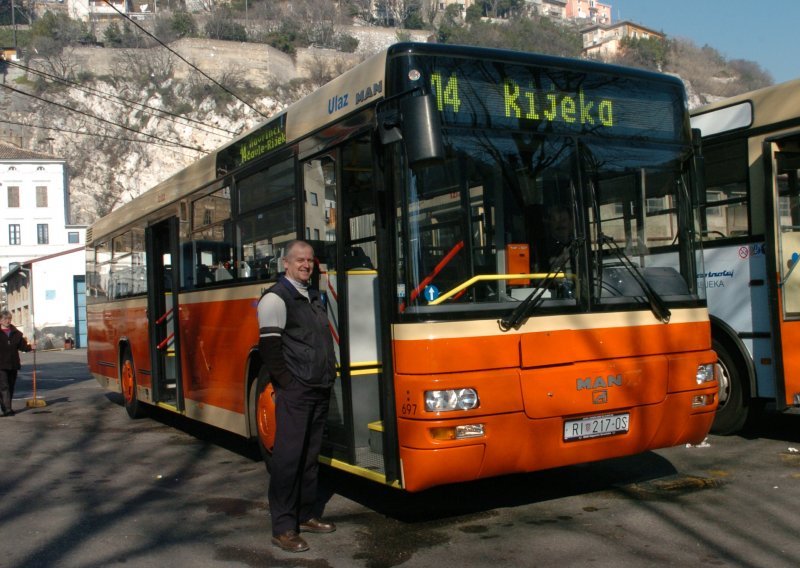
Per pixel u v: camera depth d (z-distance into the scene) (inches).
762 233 331.6
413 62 219.3
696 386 243.4
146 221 458.9
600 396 223.1
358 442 245.6
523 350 216.2
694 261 253.4
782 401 315.6
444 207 217.0
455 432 206.1
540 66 234.8
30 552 225.5
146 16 4261.8
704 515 235.5
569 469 297.9
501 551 210.4
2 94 3747.5
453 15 4569.4
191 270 383.9
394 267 215.8
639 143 247.9
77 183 3612.2
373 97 230.1
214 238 356.8
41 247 2928.2
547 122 233.6
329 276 259.1
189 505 274.1
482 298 216.8
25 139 3661.4
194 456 364.8
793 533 217.6
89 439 425.1
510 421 211.6
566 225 230.7
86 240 641.0
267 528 242.5
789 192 325.7
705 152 359.3
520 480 284.0
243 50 3762.3
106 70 3833.7
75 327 2488.9
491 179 222.8
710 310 354.3
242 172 327.0
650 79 253.9
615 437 227.3
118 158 3646.7
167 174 3614.7
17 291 2741.1
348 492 280.2
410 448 208.4
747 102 339.6
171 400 437.1
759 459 306.7
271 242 298.7
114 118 3703.3
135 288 484.4
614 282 234.7
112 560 216.7
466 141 221.1
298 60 3937.0
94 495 292.8
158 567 209.9
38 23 4170.8
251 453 366.6
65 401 630.5
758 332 334.0
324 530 231.8
